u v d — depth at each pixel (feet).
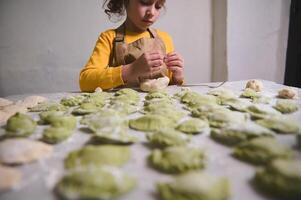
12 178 0.84
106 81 2.53
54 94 2.39
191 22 5.23
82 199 0.74
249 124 1.25
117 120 1.36
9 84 4.74
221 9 4.97
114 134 1.16
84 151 0.97
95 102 1.81
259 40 5.08
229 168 0.90
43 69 4.82
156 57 2.51
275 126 1.21
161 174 0.89
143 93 2.30
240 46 4.99
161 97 1.98
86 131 1.31
